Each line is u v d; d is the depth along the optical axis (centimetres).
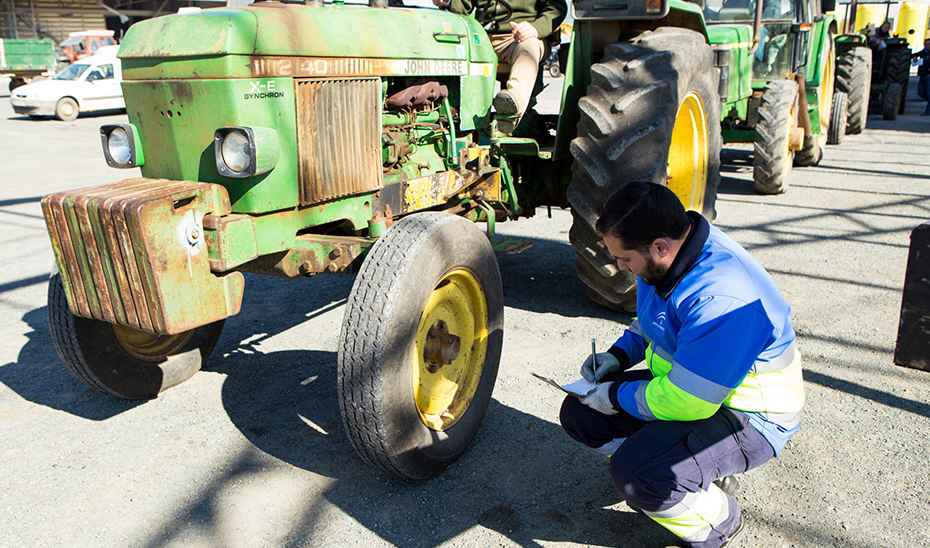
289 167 285
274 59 273
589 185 383
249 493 275
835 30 969
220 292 262
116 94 1753
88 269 255
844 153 1024
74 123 1625
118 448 308
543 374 369
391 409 249
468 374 296
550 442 307
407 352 252
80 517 263
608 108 377
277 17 277
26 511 267
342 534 251
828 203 718
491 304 295
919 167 905
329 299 490
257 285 522
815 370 362
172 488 280
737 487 253
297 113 285
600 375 253
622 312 450
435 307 276
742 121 783
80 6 2886
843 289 473
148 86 276
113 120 1692
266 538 250
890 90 1412
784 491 269
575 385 250
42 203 253
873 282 486
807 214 673
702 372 203
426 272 256
